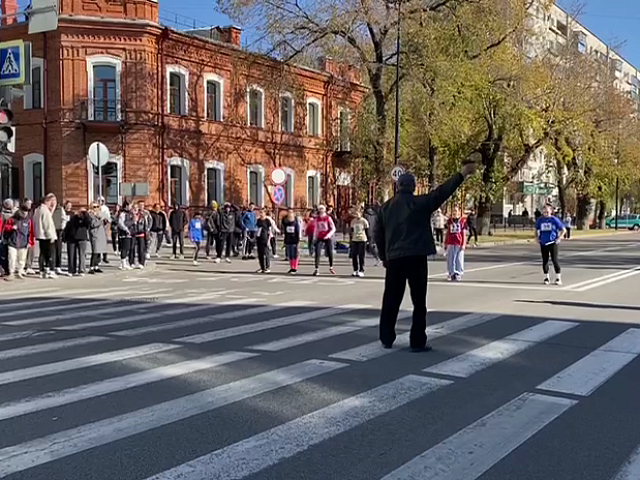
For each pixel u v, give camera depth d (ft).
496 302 41.27
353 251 60.49
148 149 109.40
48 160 106.73
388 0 94.12
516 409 18.81
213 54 120.88
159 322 33.12
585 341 28.58
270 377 22.03
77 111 105.40
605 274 62.44
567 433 16.89
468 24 99.30
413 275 26.16
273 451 15.44
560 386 21.26
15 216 55.16
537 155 211.61
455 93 101.40
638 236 173.37
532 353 26.08
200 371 22.82
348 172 150.92
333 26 93.35
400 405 19.08
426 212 26.30
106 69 107.14
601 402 19.57
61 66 105.09
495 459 15.12
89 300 42.32
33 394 19.99
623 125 173.47
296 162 141.59
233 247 83.87
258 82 112.37
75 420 17.60
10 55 51.49
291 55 99.66
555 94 135.33
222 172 124.06
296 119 141.38
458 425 17.40
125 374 22.36
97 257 60.70
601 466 14.79
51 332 30.22
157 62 110.63
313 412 18.37
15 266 55.42
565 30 156.87
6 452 15.29
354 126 128.16
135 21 106.63
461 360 24.73
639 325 32.78
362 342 28.02
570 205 229.66
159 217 83.87
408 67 98.43
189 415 18.03
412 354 25.70
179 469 14.35
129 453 15.28
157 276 60.90
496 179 143.43
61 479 13.80
